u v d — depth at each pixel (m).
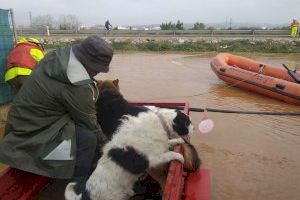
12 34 4.15
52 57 1.98
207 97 5.50
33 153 1.88
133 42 14.49
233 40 14.55
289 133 3.95
